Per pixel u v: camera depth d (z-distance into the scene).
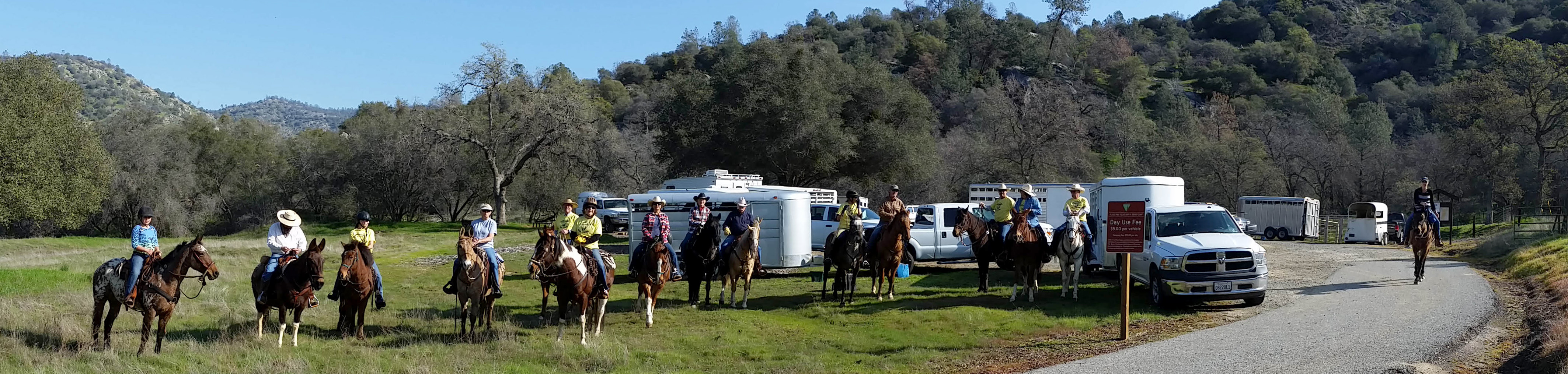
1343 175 60.50
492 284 12.18
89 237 43.31
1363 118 79.12
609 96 118.19
